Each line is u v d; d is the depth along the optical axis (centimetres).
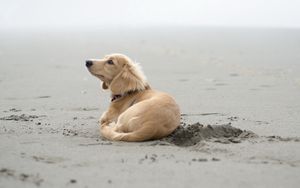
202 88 1331
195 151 669
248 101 1121
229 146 684
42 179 537
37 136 751
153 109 727
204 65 1900
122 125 746
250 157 635
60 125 852
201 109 1029
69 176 548
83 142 716
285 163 610
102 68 820
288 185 527
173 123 739
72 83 1465
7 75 1681
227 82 1434
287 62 1934
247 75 1582
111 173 560
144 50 2658
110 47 2900
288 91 1259
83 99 1177
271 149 671
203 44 3017
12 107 1077
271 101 1117
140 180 537
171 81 1480
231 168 581
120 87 809
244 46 2795
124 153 649
